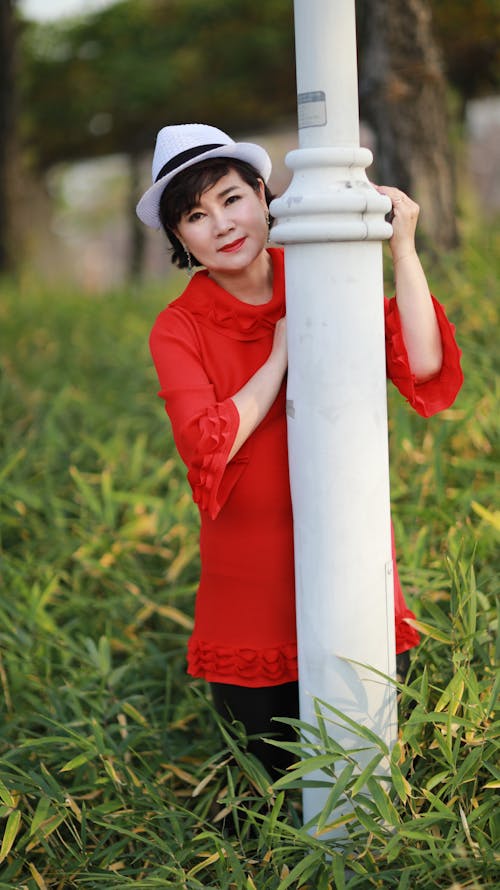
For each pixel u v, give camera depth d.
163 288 9.05
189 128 2.15
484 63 9.63
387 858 2.07
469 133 10.18
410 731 2.11
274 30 12.90
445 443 3.65
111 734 2.87
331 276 2.00
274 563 2.25
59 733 2.74
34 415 4.80
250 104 13.93
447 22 9.34
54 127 15.91
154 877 2.11
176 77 14.00
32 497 3.87
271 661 2.28
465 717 2.21
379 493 2.11
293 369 2.08
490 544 3.07
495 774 2.10
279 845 2.18
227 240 2.12
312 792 2.20
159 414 4.74
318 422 2.05
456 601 2.35
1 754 2.75
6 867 2.38
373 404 2.07
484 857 1.99
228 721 2.39
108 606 3.34
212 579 2.31
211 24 13.51
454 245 5.29
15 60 11.88
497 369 3.94
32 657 3.05
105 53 14.72
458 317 4.26
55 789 2.36
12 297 8.71
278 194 2.33
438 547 3.22
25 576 3.54
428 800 2.19
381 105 5.25
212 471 2.04
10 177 12.08
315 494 2.08
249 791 2.44
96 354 6.35
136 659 3.12
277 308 2.21
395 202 2.14
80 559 3.54
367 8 5.24
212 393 2.13
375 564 2.12
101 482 4.18
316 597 2.12
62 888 2.29
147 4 14.35
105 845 2.44
